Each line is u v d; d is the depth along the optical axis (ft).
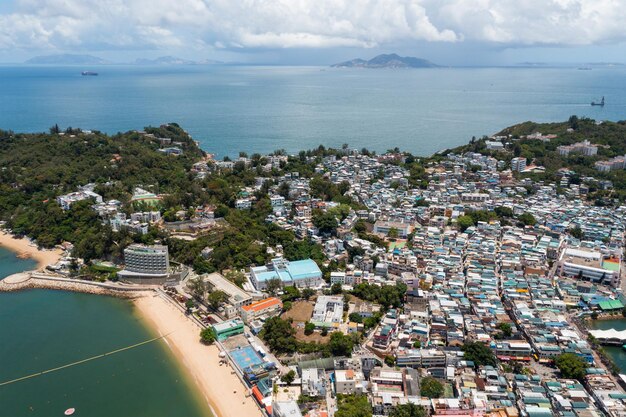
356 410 554.87
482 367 642.63
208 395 634.43
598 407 581.94
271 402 597.11
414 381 613.52
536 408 563.07
